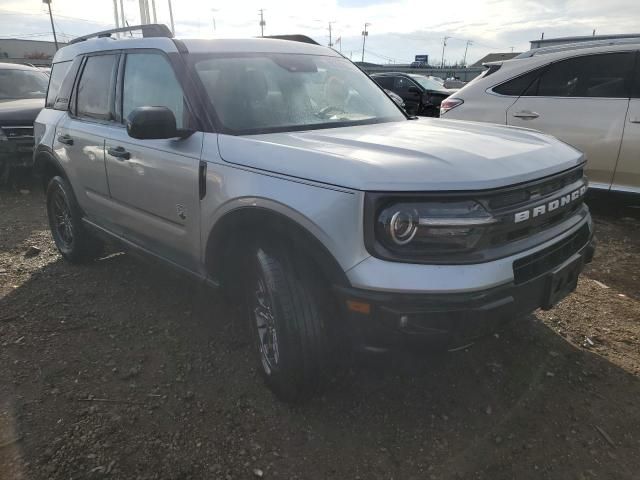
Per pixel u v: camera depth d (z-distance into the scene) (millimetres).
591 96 5570
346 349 2412
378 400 2795
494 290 2182
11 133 7656
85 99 4160
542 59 5914
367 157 2334
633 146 5309
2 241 5410
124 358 3178
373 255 2166
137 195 3428
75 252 4555
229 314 3723
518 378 2975
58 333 3465
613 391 2857
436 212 2143
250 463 2379
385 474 2326
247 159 2627
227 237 2846
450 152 2414
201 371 3055
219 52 3332
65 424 2592
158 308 3830
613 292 4039
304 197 2344
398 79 16375
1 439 2488
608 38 6004
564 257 2600
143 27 3674
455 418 2666
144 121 2795
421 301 2107
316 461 2396
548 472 2328
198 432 2561
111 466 2334
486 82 6316
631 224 5691
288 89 3348
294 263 2496
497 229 2229
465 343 2201
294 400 2678
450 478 2299
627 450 2447
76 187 4215
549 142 2951
